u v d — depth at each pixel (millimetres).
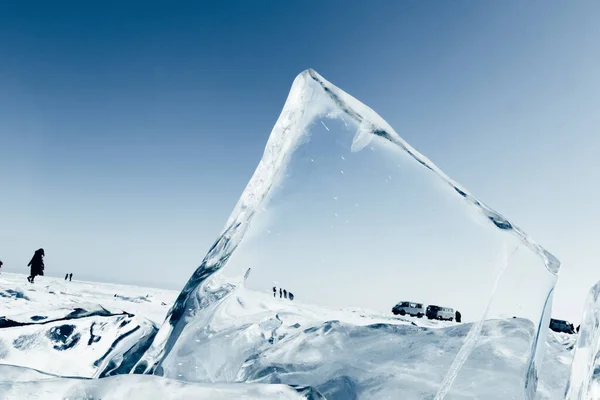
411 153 1372
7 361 1435
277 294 1271
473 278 1214
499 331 1162
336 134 1360
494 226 1286
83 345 1594
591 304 1281
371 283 1244
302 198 1330
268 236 1307
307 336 1213
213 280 1259
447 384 1053
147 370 1146
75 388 678
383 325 1229
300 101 1416
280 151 1414
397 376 1071
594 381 1066
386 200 1306
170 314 1270
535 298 1204
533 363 1175
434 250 1258
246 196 1449
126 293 8273
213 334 1187
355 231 1286
